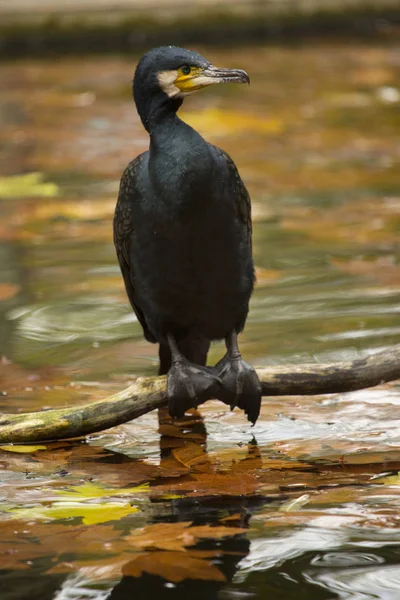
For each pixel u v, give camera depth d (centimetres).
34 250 1488
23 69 3219
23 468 851
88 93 2786
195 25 3456
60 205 1722
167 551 684
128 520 738
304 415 959
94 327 1197
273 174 1897
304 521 728
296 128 2302
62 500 779
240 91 2753
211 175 846
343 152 2069
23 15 3388
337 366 895
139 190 869
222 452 876
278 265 1384
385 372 894
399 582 638
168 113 873
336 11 3581
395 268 1359
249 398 895
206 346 974
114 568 661
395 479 805
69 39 3409
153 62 870
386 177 1862
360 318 1179
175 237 859
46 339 1162
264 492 785
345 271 1352
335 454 861
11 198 1777
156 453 881
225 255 876
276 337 1125
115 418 897
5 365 1087
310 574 651
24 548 694
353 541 695
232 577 648
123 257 941
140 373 1062
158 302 909
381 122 2356
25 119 2480
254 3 3541
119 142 2205
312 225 1567
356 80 2872
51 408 973
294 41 3553
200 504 765
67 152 2120
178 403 895
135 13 3422
